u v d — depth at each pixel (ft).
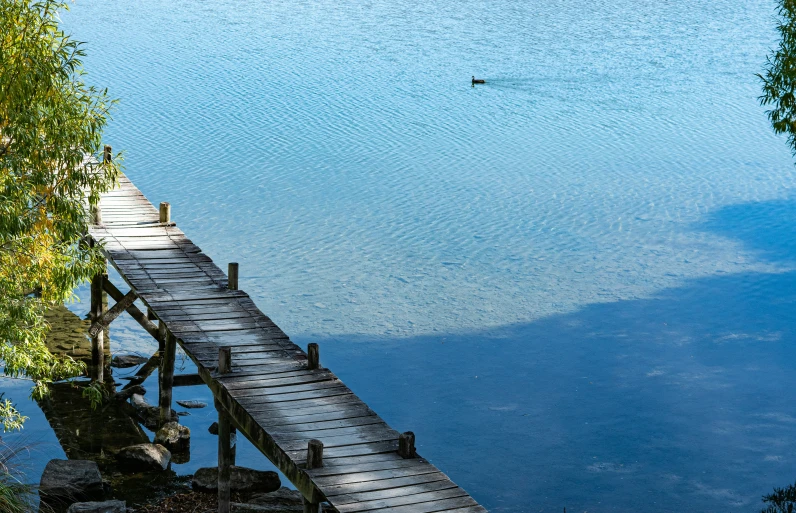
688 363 90.27
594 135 169.27
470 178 145.38
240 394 53.72
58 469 62.80
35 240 56.65
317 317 98.63
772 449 74.49
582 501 66.28
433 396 82.64
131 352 90.99
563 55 235.61
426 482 45.32
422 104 186.60
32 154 54.49
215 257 112.47
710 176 148.36
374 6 298.56
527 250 118.93
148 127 163.53
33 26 54.75
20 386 82.64
